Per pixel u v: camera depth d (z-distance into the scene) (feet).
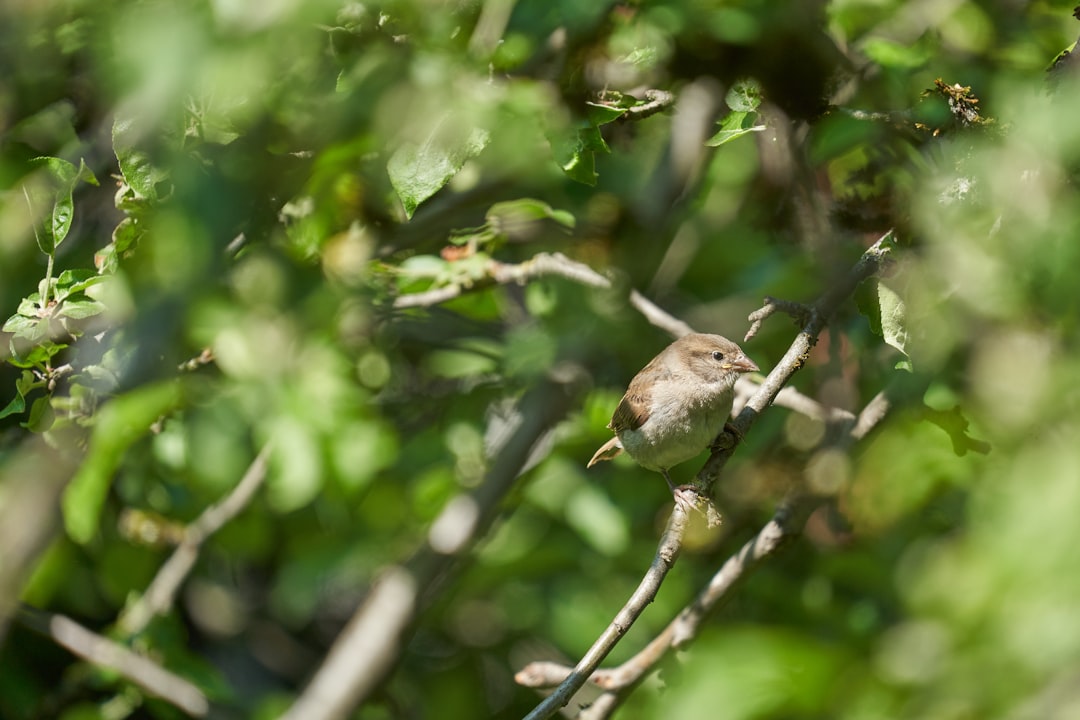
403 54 30.86
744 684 32.94
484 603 50.06
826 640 36.88
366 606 45.88
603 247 41.06
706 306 47.85
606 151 30.27
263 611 57.00
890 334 27.20
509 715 48.21
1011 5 37.70
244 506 40.37
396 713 49.29
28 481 35.68
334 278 37.78
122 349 33.45
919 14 38.06
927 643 29.22
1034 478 26.78
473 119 29.27
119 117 30.53
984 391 32.01
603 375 44.86
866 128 32.96
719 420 31.45
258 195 34.32
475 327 43.93
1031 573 25.52
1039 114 27.45
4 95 35.27
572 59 31.60
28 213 34.30
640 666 32.04
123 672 38.37
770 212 38.09
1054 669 24.47
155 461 39.73
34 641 45.85
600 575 43.88
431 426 46.37
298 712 40.60
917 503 36.91
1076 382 30.55
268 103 31.99
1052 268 28.04
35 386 31.50
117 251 31.89
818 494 32.01
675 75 33.58
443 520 41.37
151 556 42.91
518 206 37.60
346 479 37.70
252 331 38.06
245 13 29.68
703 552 42.52
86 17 33.09
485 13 31.86
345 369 39.75
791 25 33.09
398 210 36.99
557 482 42.86
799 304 26.89
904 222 28.63
